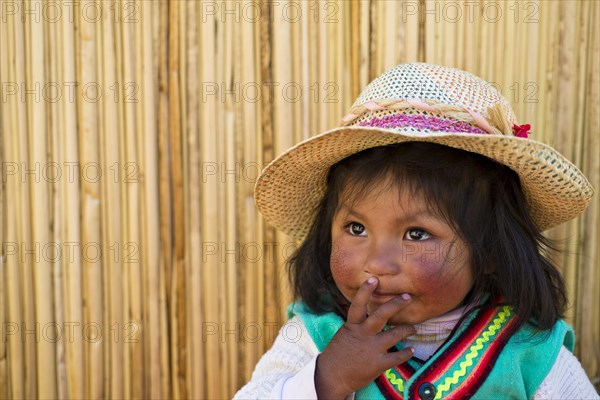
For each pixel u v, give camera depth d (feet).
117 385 5.44
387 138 3.74
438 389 3.96
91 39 5.12
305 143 3.86
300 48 5.38
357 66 5.46
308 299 4.56
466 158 3.92
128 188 5.30
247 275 5.55
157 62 5.22
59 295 5.30
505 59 5.58
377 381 4.09
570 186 3.94
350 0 5.41
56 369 5.35
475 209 3.97
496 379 3.97
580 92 5.72
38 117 5.12
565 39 5.64
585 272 5.86
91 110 5.17
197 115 5.32
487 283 4.28
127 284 5.38
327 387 3.78
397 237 3.89
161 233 5.39
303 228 4.89
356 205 3.95
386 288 3.83
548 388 4.04
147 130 5.25
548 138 5.70
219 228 5.47
